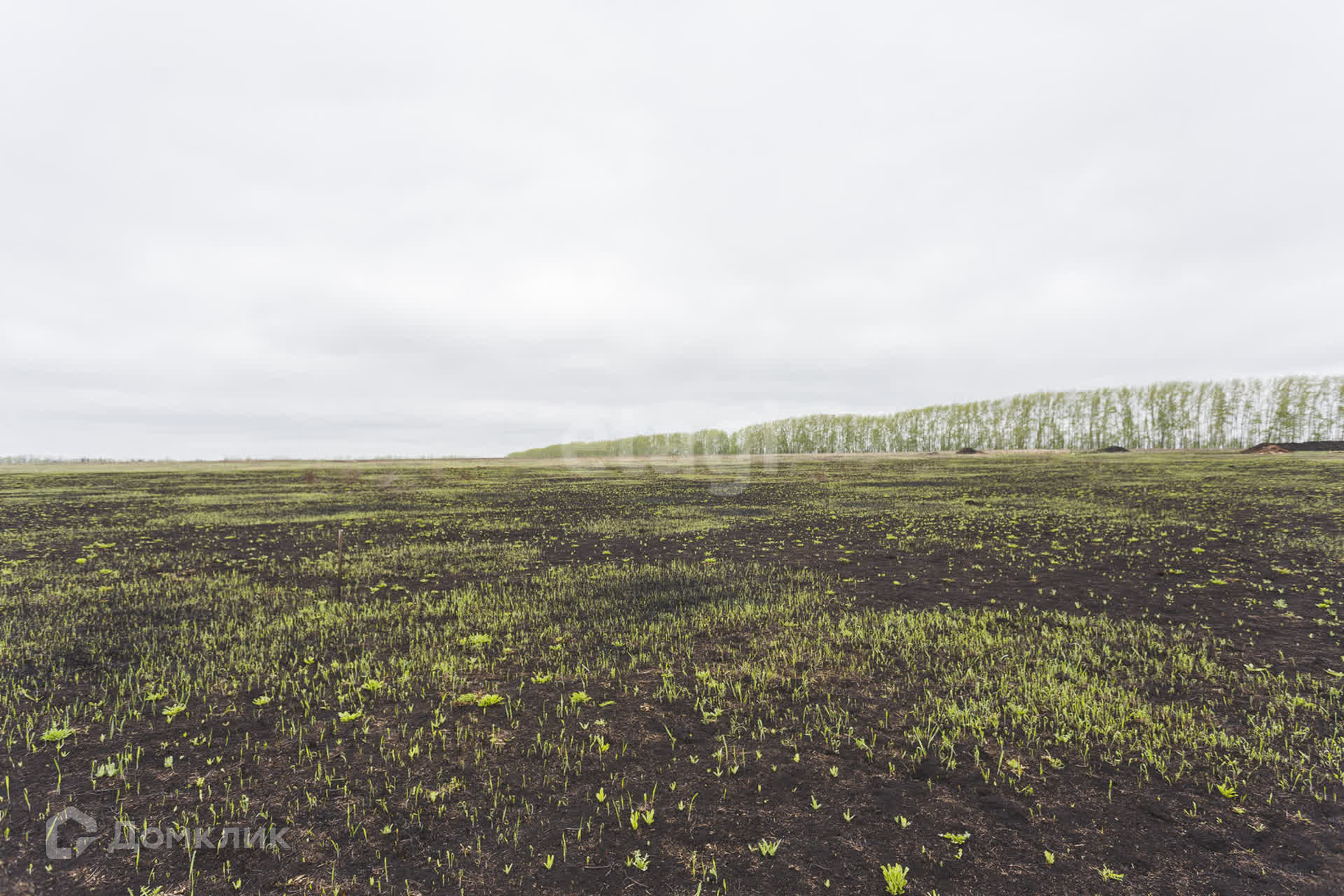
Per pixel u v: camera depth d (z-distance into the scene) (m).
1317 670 5.89
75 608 8.77
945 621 7.78
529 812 3.71
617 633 7.56
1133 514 18.58
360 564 12.23
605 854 3.30
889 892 2.98
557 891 3.02
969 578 10.32
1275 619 7.68
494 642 7.23
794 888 3.03
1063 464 51.72
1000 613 8.11
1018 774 4.08
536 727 4.90
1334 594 8.84
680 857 3.28
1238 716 4.93
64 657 6.67
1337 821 3.51
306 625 7.92
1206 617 7.84
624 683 5.86
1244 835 3.39
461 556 13.11
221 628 7.80
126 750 4.49
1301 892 2.93
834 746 4.53
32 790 3.93
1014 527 16.23
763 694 5.54
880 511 20.92
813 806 3.73
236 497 29.42
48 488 36.19
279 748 4.55
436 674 6.13
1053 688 5.51
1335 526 15.54
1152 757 4.27
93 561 12.52
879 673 6.04
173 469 67.31
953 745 4.50
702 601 9.14
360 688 5.71
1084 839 3.37
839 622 7.82
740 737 4.70
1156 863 3.16
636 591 9.83
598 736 4.69
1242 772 4.07
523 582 10.55
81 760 4.34
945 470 46.38
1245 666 6.03
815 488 31.83
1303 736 4.53
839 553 13.03
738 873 3.14
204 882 3.07
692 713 5.17
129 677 6.04
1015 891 2.97
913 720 4.96
